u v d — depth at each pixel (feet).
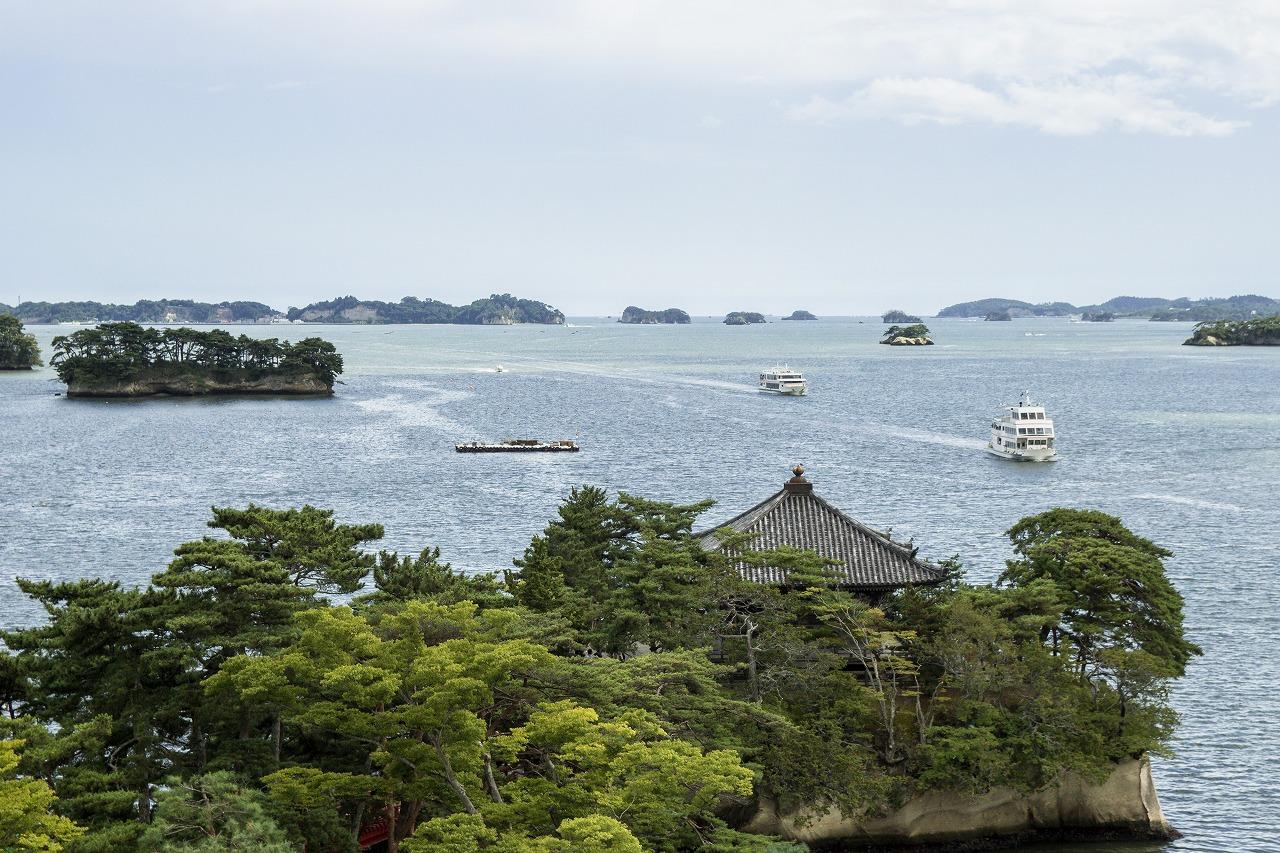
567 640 205.98
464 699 157.07
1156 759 262.67
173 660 171.22
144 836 139.23
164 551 449.06
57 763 157.89
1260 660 321.52
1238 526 502.38
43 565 423.23
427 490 607.37
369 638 161.58
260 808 145.79
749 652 221.87
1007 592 243.19
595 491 277.64
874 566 240.94
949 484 625.41
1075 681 240.94
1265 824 235.40
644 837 171.53
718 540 242.78
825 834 219.82
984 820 229.04
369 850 190.49
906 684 238.68
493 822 156.97
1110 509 545.85
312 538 220.02
